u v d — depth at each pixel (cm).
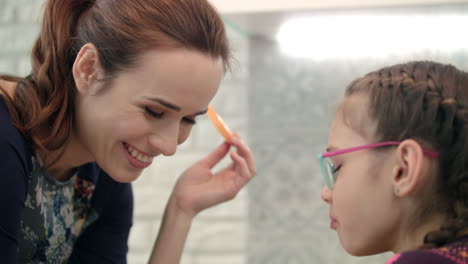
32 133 83
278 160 164
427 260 60
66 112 86
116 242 114
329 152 77
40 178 90
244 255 165
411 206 69
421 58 144
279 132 164
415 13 138
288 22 146
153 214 169
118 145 84
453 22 139
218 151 119
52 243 98
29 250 93
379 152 71
